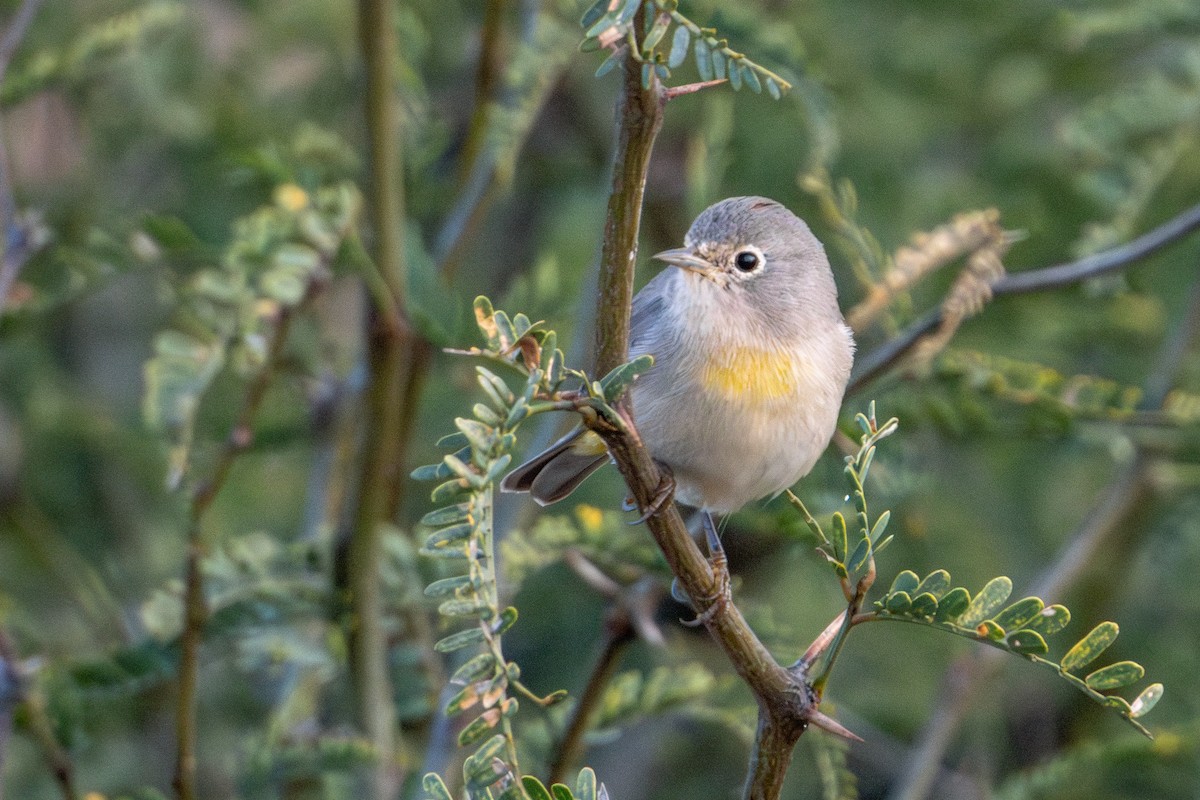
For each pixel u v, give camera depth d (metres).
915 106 14.16
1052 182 13.77
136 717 12.23
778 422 8.28
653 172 13.38
